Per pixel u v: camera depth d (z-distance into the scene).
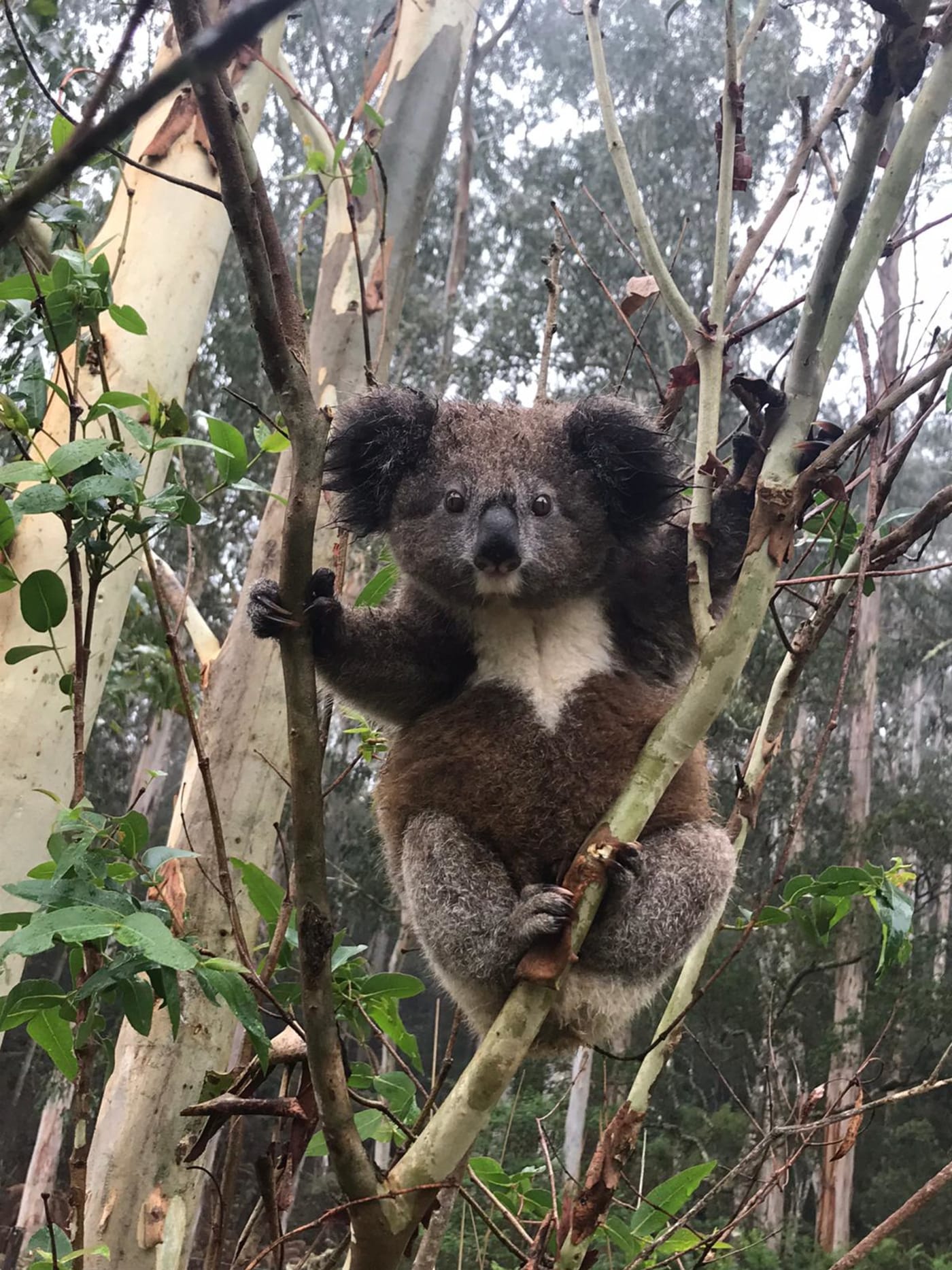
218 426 2.85
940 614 21.55
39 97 5.87
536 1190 4.06
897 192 2.54
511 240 18.38
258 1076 2.63
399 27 6.67
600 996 2.96
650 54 15.27
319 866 2.16
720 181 2.87
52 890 2.31
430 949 3.05
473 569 3.19
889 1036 17.56
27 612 2.75
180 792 5.12
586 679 3.20
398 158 6.37
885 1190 18.03
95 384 4.87
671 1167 14.47
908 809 18.33
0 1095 19.50
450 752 3.12
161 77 0.80
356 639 3.19
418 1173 2.22
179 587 5.55
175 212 5.51
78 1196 2.49
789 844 3.06
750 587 2.45
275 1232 2.40
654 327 15.53
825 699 17.80
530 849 3.03
